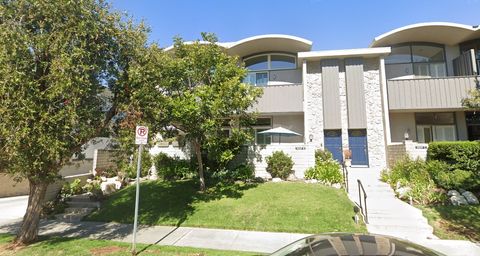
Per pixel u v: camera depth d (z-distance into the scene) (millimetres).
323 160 15289
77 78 7086
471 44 18359
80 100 7586
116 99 8938
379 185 13062
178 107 10273
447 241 8016
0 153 7195
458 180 11570
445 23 17266
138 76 8438
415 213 9945
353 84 18125
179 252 6980
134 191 13406
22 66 7023
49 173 7816
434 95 16781
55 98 7145
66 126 7070
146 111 8930
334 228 8922
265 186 13016
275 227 9141
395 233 8648
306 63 19094
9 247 7645
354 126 17750
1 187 16172
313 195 11477
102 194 13141
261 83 20203
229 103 11484
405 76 18688
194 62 12055
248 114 13258
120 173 15453
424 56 18906
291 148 14703
